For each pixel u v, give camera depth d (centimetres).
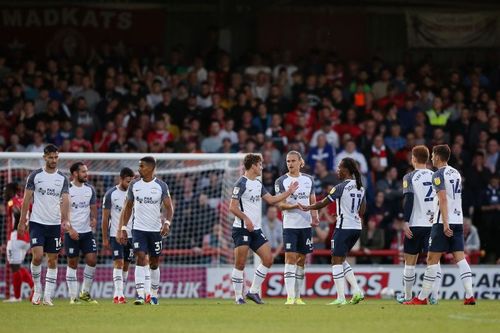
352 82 7306
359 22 8069
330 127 6619
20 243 4856
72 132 6656
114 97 6906
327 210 5853
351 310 3700
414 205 4119
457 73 7462
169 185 6025
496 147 6725
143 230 4128
